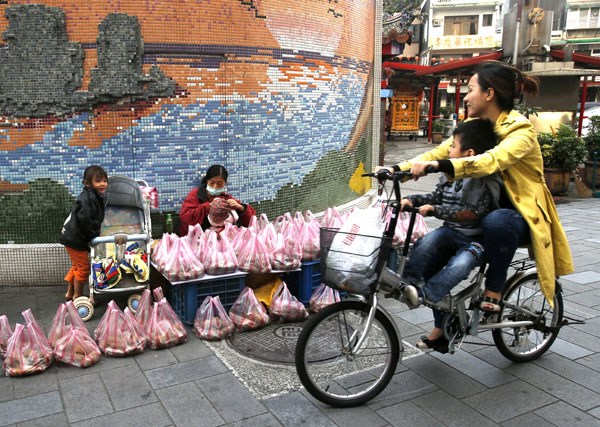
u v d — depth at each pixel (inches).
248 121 226.8
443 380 141.6
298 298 190.2
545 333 155.4
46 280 209.8
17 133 202.8
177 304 179.2
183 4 206.4
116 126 207.9
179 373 142.9
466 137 128.6
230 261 172.4
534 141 128.8
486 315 144.2
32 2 197.0
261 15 223.0
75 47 200.5
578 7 1638.8
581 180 462.6
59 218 209.5
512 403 130.5
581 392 136.0
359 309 126.7
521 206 132.3
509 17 546.0
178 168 216.8
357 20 295.3
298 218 209.3
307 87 250.8
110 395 131.8
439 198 141.5
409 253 155.8
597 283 222.8
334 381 138.4
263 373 142.9
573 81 488.4
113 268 173.5
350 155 302.2
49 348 146.7
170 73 209.5
